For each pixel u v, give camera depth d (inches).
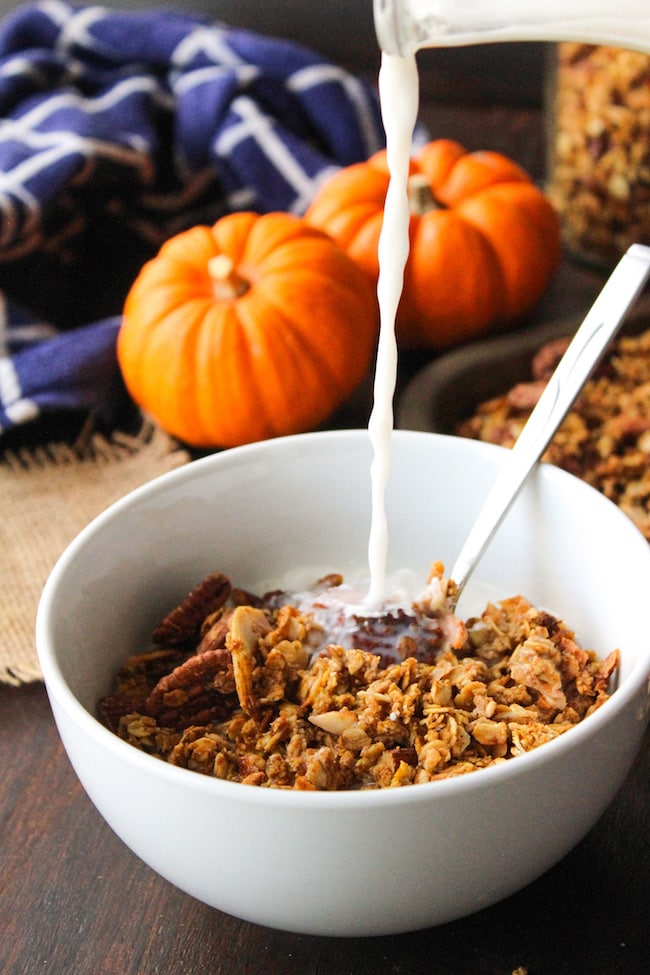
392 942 16.4
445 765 16.4
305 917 15.4
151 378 24.0
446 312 26.2
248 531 19.7
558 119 28.1
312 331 23.8
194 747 16.9
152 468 24.3
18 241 28.4
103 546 18.2
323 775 16.4
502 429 23.0
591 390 24.0
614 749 15.4
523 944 16.4
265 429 24.3
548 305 27.8
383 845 14.7
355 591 18.7
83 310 28.3
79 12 32.7
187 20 33.2
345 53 37.8
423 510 19.8
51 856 17.6
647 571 17.1
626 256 18.8
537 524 18.9
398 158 17.7
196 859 15.1
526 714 16.8
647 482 22.1
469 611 19.5
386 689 17.1
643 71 25.7
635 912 16.6
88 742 15.3
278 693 17.3
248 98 30.8
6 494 23.9
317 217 26.8
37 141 29.2
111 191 29.6
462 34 15.3
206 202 31.5
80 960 16.4
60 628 17.1
